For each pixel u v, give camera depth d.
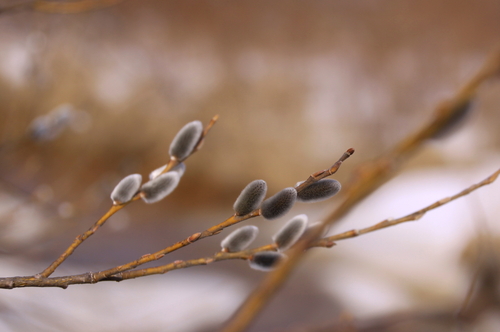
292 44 7.02
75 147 3.12
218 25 6.67
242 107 6.24
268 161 5.95
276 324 1.82
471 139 5.24
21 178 1.67
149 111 4.78
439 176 4.36
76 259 2.52
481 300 0.95
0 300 1.29
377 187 0.77
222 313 1.91
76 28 1.73
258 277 2.46
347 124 6.42
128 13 5.52
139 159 1.71
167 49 5.96
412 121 6.36
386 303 2.28
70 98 2.70
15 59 2.22
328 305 2.16
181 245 0.62
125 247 2.94
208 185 5.48
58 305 1.46
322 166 6.08
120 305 1.75
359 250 3.07
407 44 7.25
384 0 7.36
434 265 2.77
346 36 7.35
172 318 1.77
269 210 0.61
